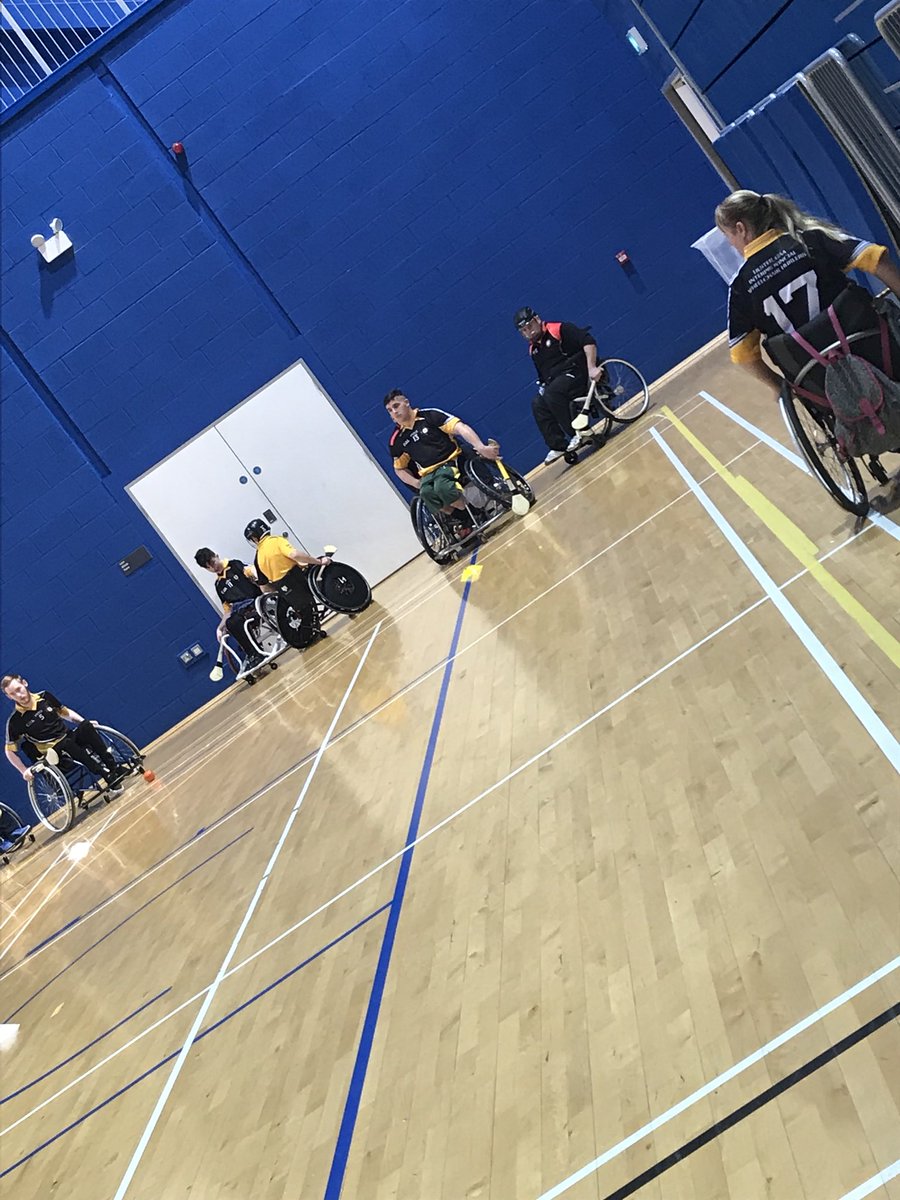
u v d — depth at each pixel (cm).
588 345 1045
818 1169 202
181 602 1280
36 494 1262
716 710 396
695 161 1185
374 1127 302
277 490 1257
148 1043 469
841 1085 216
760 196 419
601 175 1195
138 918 661
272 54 1192
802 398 433
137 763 1173
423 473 1020
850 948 251
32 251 1227
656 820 354
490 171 1202
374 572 1271
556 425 1073
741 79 665
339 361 1232
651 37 980
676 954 287
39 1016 612
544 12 1173
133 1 1327
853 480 450
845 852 282
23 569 1273
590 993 294
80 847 1012
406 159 1202
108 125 1208
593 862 356
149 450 1254
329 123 1201
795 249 411
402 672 764
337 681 895
